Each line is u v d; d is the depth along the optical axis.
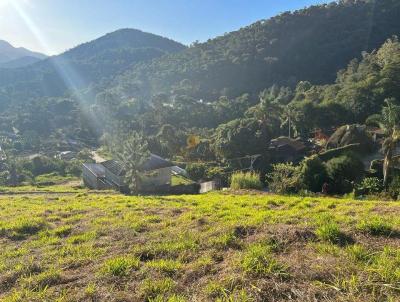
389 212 10.26
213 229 9.01
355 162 34.03
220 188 39.12
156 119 95.38
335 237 7.10
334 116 66.12
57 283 6.29
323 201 14.90
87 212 14.04
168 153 73.25
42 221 11.87
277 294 5.12
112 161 53.62
